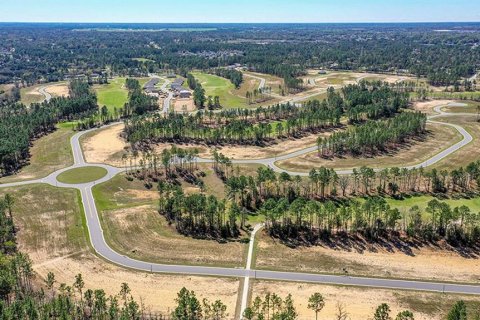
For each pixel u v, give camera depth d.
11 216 166.12
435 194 185.62
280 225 161.75
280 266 137.62
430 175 191.25
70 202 181.62
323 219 161.75
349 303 118.50
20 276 124.75
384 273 133.25
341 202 181.00
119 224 164.00
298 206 155.12
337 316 112.56
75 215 170.62
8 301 116.19
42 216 169.50
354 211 158.25
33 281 127.62
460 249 145.38
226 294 122.88
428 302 119.12
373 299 120.38
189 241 153.38
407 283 128.25
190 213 161.75
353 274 132.88
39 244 149.62
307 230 158.12
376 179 198.25
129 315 108.00
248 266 137.62
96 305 109.75
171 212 170.75
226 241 153.50
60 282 128.25
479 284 127.94
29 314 104.25
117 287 126.38
